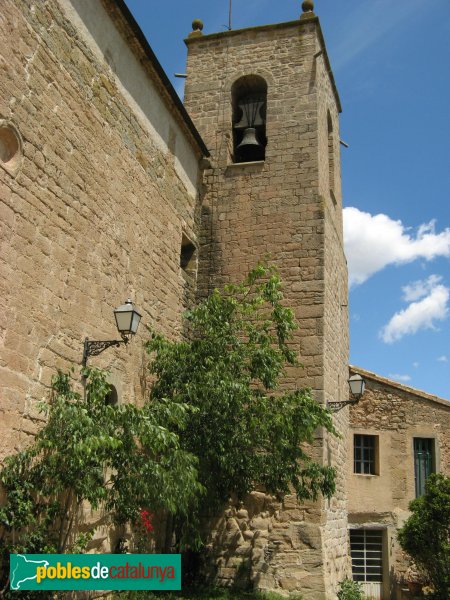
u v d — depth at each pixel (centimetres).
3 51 681
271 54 1470
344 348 1505
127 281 972
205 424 908
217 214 1364
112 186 938
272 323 1219
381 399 1691
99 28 930
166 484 728
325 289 1248
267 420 895
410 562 1553
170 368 982
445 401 1689
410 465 1638
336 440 1279
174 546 1059
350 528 1584
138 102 1066
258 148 1504
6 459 641
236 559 1079
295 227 1298
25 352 693
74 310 803
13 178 688
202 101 1490
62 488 678
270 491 981
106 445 662
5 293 663
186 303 1252
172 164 1215
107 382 846
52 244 761
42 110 754
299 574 1045
